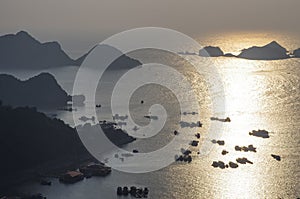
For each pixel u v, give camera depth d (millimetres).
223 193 172750
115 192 176500
